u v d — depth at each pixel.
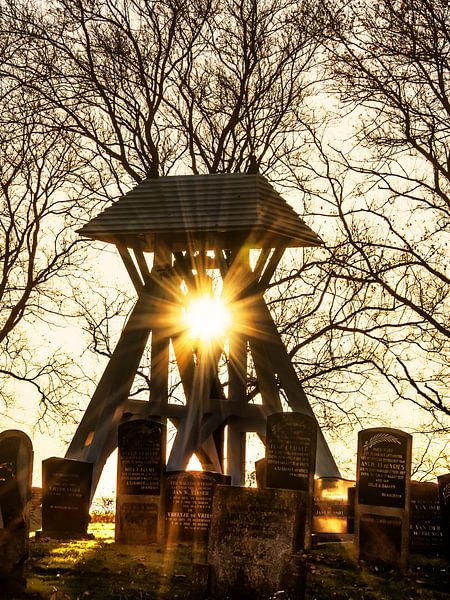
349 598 16.03
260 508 15.63
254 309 23.72
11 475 17.41
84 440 23.25
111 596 15.48
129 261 24.19
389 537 18.84
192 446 22.97
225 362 30.05
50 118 30.97
